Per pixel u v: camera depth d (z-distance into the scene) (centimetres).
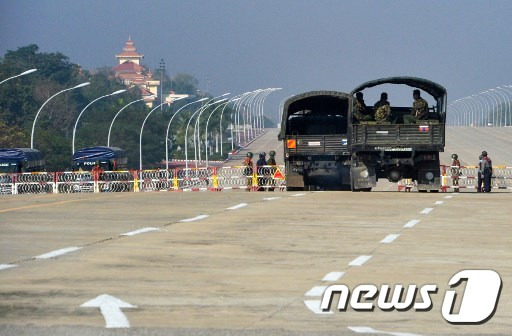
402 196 8506
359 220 6016
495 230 5453
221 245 4647
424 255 4341
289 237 5019
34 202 7631
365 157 9800
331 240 4900
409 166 9850
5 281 3522
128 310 2989
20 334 2612
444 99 9900
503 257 4291
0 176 13725
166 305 3080
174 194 8769
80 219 5969
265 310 3011
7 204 7412
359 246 4659
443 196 8581
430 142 9675
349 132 9988
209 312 2973
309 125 10900
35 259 4119
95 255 4253
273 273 3769
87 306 3036
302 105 10756
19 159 16088
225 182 13900
